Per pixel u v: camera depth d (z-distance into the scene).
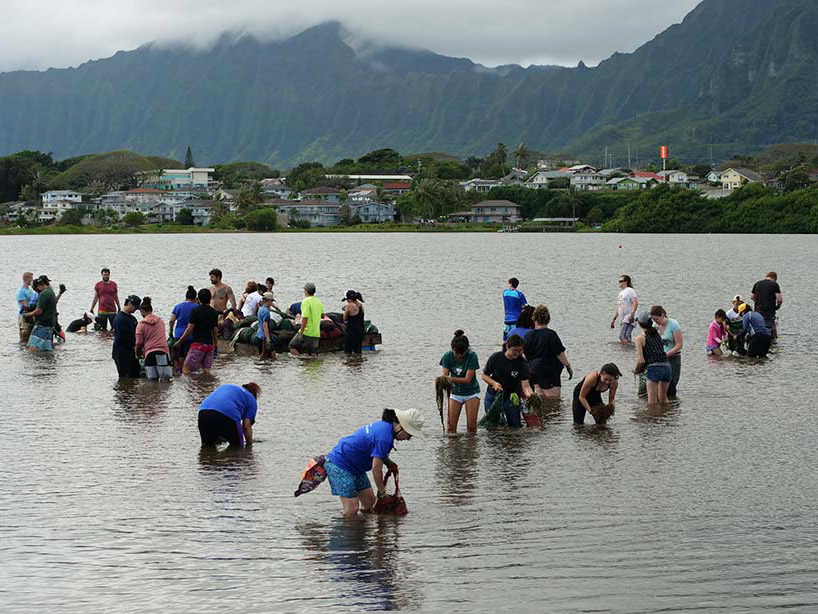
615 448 15.19
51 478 13.48
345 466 11.91
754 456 14.59
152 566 10.26
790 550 10.55
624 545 10.74
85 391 20.22
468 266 71.88
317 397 19.47
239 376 22.12
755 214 164.62
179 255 97.38
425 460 14.55
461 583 9.77
